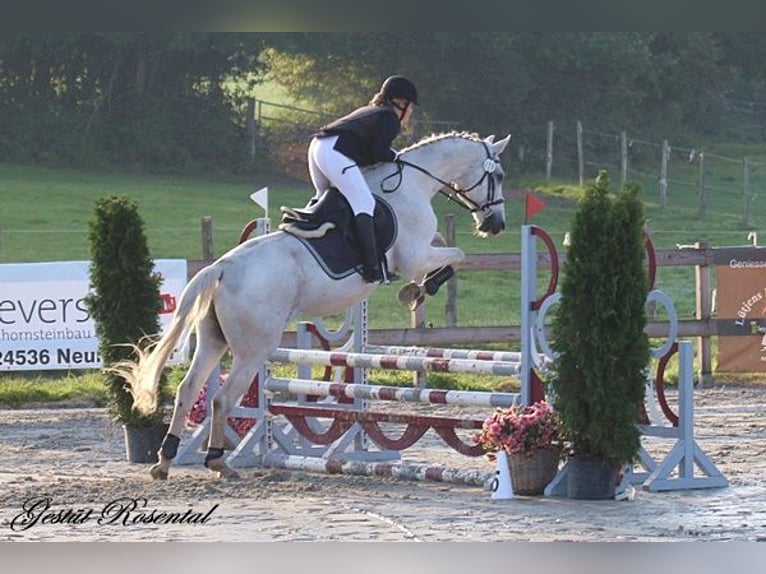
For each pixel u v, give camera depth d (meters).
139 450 12.02
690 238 35.25
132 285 12.06
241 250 10.41
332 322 24.22
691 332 18.16
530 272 10.29
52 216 34.94
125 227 12.12
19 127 42.69
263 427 11.87
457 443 10.69
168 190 39.78
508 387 17.09
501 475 9.85
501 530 8.43
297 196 40.50
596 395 9.45
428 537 8.16
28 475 11.19
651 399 10.77
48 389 17.05
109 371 11.28
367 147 10.69
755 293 18.12
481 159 11.51
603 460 9.71
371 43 43.00
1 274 17.11
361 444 11.98
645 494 10.03
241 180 42.91
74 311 17.33
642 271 9.53
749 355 18.14
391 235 10.78
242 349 10.31
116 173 42.62
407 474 10.66
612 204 9.53
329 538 8.12
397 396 10.95
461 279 29.84
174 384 16.62
